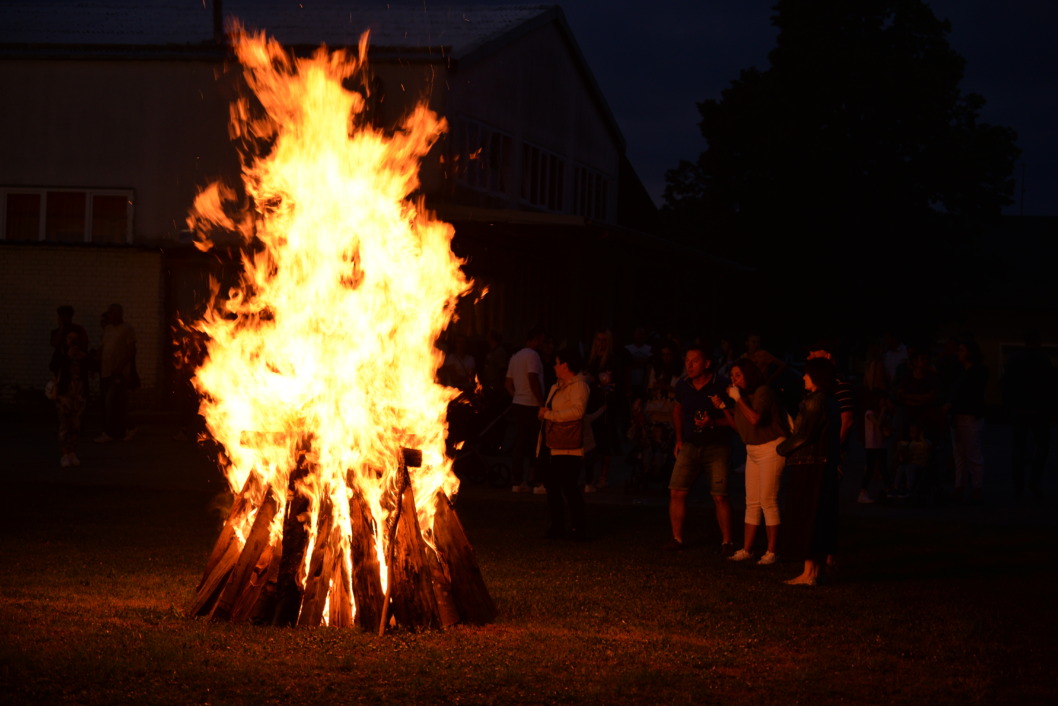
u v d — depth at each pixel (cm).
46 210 2538
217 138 2462
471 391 1627
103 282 2412
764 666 677
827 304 4000
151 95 2497
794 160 3884
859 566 1038
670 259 2844
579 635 734
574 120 3206
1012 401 1582
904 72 3812
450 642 700
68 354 1581
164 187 2498
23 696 555
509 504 1372
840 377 1393
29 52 2509
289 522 742
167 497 1334
